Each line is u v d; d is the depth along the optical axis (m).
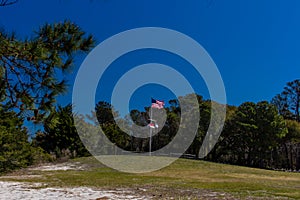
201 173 17.45
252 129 29.83
